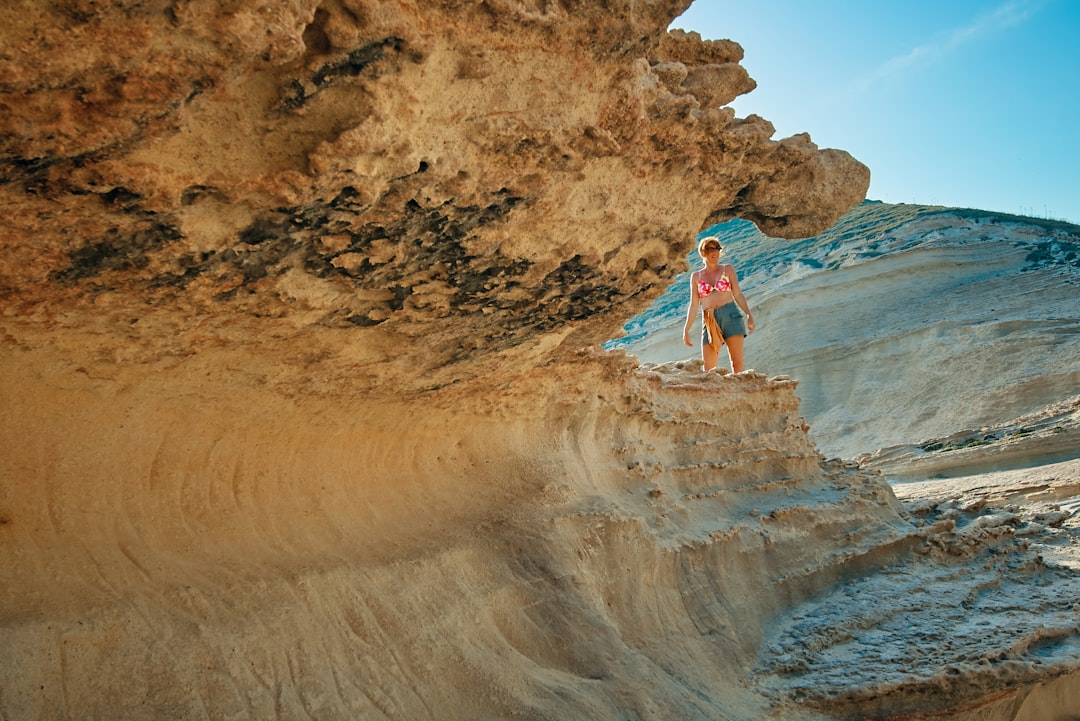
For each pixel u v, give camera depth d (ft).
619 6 11.89
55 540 12.85
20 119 8.48
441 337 15.97
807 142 17.83
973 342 90.22
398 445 18.79
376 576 15.93
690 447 26.11
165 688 11.98
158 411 14.29
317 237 11.78
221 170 10.18
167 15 8.42
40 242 10.05
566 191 13.60
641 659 18.56
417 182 11.56
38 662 11.18
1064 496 43.37
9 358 12.08
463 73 11.14
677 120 14.34
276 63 9.43
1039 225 119.24
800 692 20.39
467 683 15.46
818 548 26.43
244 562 14.73
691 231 16.84
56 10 7.93
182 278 11.50
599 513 20.47
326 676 13.78
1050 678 21.29
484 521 18.84
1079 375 77.61
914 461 62.44
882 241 124.06
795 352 102.99
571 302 16.56
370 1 9.52
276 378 15.01
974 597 25.61
